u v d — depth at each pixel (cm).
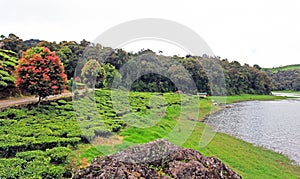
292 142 2233
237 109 4216
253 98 6312
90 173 798
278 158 1775
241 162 1535
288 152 1939
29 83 1992
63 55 2297
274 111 4369
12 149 1155
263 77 7994
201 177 828
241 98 5603
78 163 1040
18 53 3803
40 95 2028
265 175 1402
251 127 2786
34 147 1190
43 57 2044
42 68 2012
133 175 771
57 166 985
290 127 2914
